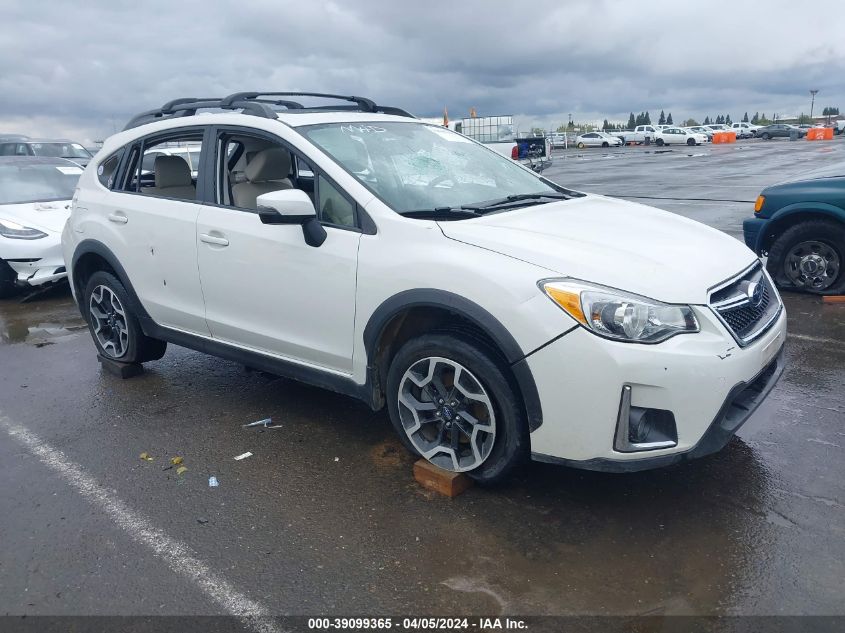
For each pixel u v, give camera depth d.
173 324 4.70
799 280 6.90
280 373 4.13
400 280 3.32
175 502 3.50
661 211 4.21
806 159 28.92
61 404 4.85
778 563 2.84
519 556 2.95
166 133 4.66
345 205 3.66
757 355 3.13
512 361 3.02
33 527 3.33
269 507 3.41
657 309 2.90
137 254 4.72
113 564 3.02
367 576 2.87
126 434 4.31
